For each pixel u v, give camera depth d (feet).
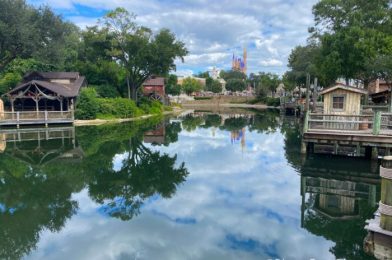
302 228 28.07
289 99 202.39
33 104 123.75
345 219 30.12
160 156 60.70
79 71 163.12
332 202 34.65
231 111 223.30
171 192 38.37
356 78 104.42
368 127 54.65
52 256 23.59
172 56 152.25
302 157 53.57
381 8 94.48
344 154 54.44
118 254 23.71
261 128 108.47
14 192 38.73
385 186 21.50
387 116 52.13
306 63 157.89
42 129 98.94
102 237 26.55
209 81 427.74
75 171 48.98
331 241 25.68
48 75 135.33
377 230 21.58
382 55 81.82
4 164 53.11
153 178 44.91
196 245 24.98
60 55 127.65
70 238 26.45
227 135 90.53
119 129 102.89
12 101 108.37
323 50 103.81
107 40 151.12
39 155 60.64
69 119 110.32
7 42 113.09
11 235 27.09
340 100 57.62
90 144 73.31
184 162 55.06
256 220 29.86
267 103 307.17
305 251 24.07
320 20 106.93
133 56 153.79
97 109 126.41
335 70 98.27
